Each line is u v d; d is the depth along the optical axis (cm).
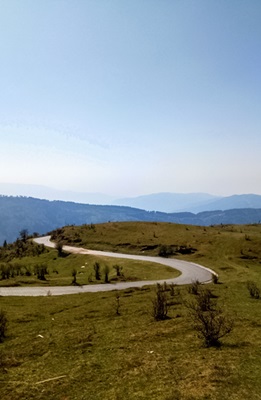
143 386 1241
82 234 11625
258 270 6078
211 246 8462
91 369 1485
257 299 3128
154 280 5516
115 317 2717
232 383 1176
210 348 1617
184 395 1116
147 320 2481
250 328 1969
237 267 6450
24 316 2989
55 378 1406
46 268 7125
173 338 1884
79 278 6106
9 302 3834
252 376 1227
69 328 2430
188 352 1590
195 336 1869
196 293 3622
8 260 9756
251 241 8288
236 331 1911
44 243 11506
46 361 1666
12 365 1638
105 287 5006
